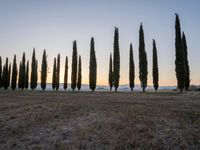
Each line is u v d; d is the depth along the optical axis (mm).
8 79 76000
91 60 50719
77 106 18531
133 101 22391
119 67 46688
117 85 46062
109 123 12266
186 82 44938
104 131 11062
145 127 11289
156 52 44062
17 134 11422
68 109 17203
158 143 9352
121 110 15852
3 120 14258
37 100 24781
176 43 36281
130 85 45781
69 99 26062
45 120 13883
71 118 14094
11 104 20719
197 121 12117
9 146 9758
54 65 64875
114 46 47281
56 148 9336
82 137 10359
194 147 8906
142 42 43156
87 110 16375
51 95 34781
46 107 18234
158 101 21953
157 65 43719
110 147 9180
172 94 30719
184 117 13023
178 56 35875
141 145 9227
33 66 68250
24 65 71375
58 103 20844
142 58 42688
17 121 13875
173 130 10711
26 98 28125
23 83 70188
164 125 11539
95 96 31422
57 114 15391
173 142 9406
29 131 11812
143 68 42406
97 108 17094
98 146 9375
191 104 18641
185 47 46094
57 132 11406
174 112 14469
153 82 43531
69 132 11281
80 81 56219
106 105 18812
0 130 12242
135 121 12484
